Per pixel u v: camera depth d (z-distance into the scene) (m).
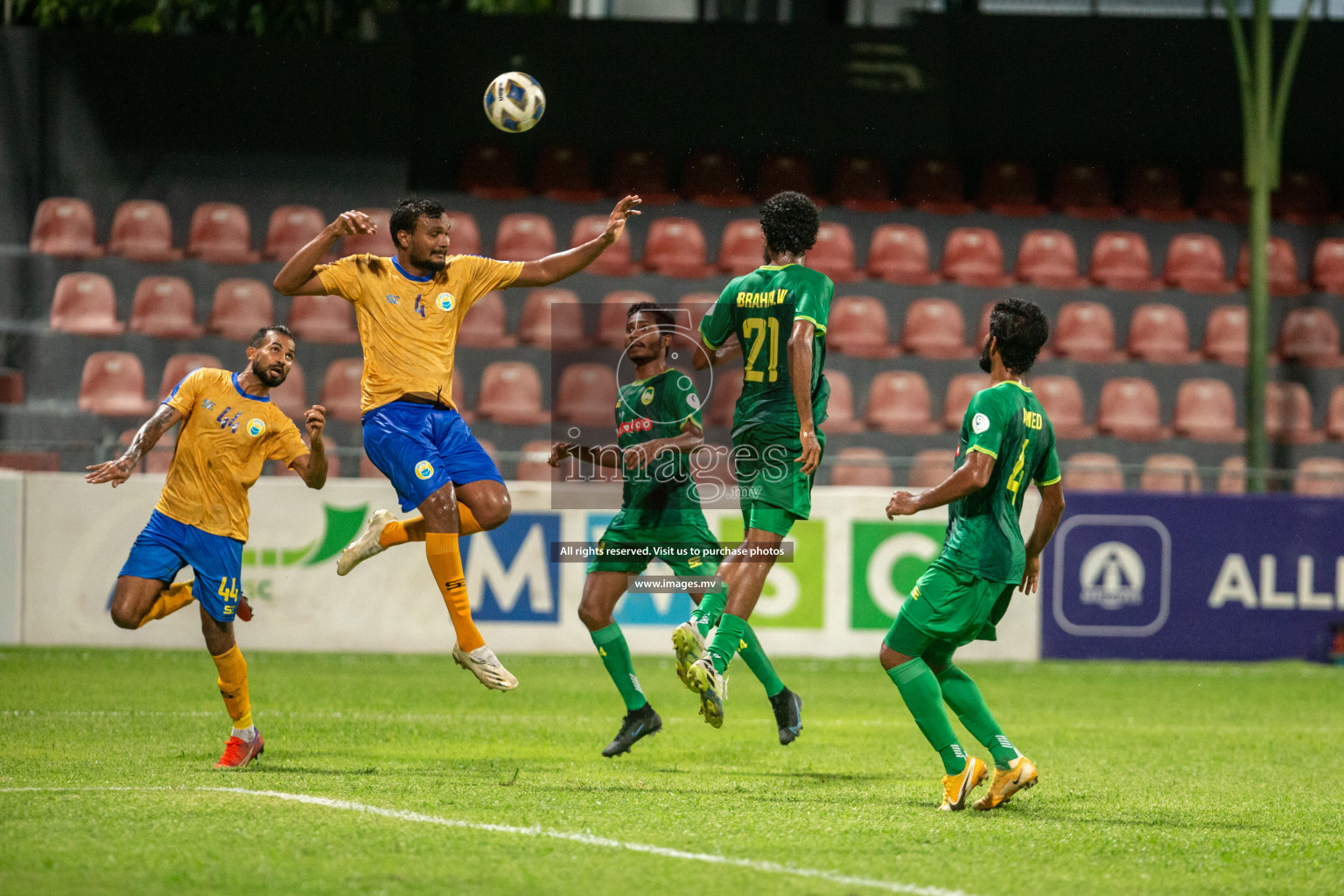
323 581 38.84
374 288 20.52
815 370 20.55
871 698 33.62
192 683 32.25
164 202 56.03
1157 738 28.41
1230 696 35.28
